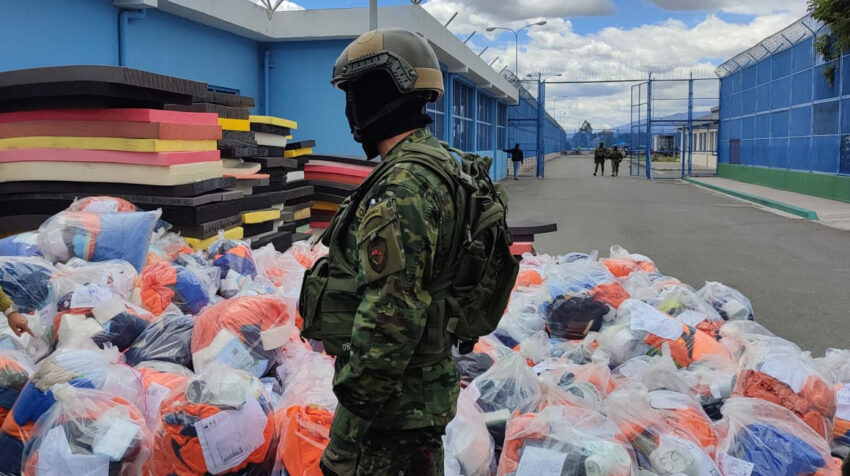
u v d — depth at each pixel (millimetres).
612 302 4348
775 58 24891
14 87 5297
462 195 1891
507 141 36625
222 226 5875
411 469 1970
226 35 12547
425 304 1744
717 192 24422
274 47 13859
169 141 5473
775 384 3141
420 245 1735
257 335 3340
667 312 4422
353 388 1748
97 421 2412
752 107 27734
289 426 2660
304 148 8312
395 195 1754
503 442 2914
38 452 2352
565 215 16250
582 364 3812
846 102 18875
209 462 2400
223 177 6121
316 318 1946
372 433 1930
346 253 1917
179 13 10906
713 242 11844
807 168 21781
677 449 2635
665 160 53250
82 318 3389
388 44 1932
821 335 6086
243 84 13250
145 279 4035
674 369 3312
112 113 5359
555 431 2609
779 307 7125
